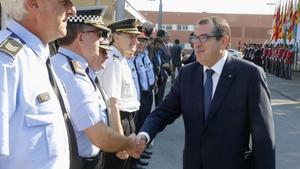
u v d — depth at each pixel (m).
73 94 2.54
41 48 1.76
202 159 2.86
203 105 2.89
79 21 2.78
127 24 4.41
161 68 9.08
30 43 1.73
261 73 2.84
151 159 6.71
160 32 9.75
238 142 2.81
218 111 2.82
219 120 2.82
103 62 3.34
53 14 1.77
